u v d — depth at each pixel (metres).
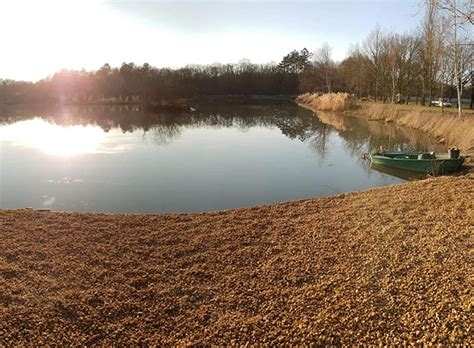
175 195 14.81
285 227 9.44
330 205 11.02
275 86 92.62
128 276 7.35
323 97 58.44
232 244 8.60
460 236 7.88
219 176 17.59
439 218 8.98
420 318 5.66
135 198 14.44
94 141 27.16
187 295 6.70
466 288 6.14
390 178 16.98
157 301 6.55
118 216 10.72
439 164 16.41
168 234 9.29
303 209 10.80
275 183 16.42
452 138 24.16
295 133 31.91
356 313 5.91
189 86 79.62
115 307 6.34
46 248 8.46
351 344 5.34
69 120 42.00
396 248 7.73
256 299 6.49
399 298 6.16
